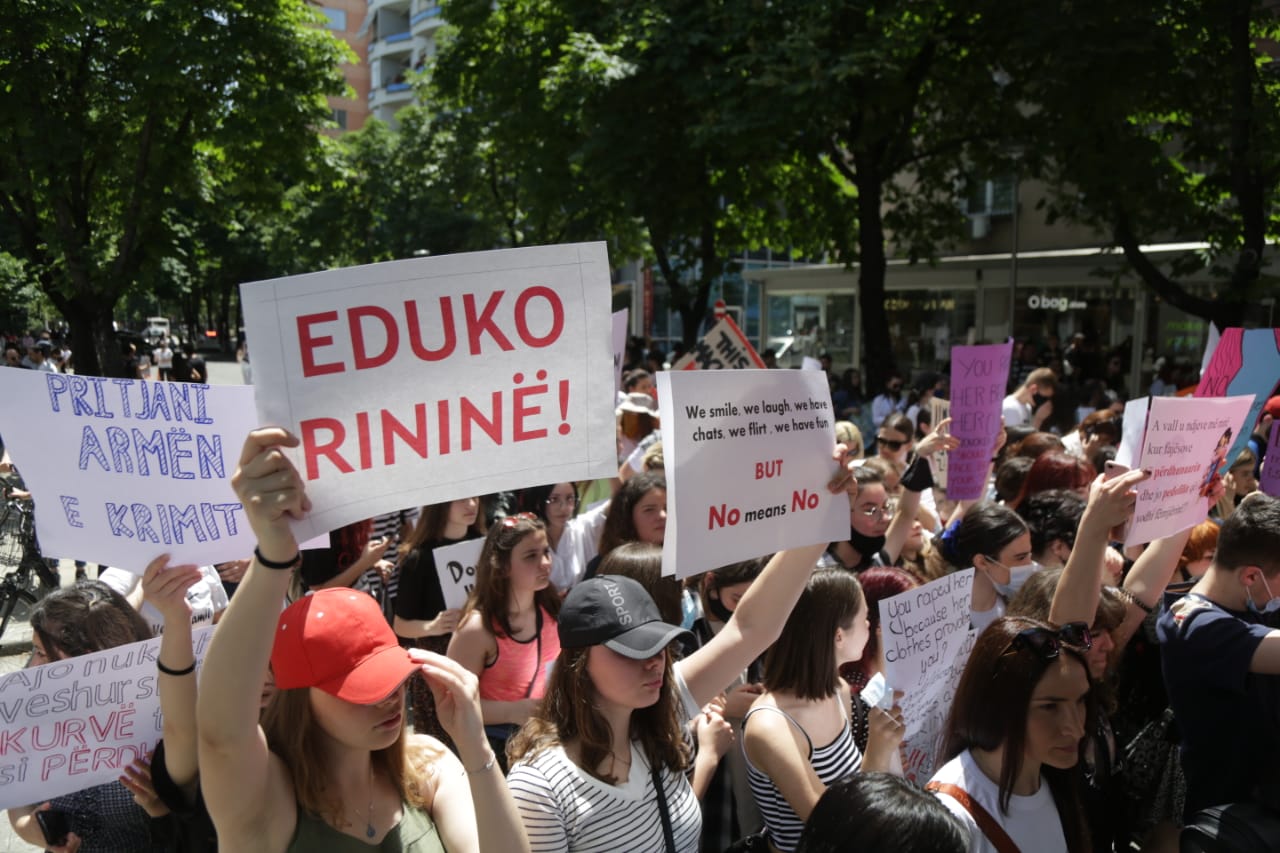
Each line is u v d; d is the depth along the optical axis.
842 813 1.97
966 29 14.48
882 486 4.47
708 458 2.48
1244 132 12.48
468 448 2.13
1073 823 2.58
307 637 2.01
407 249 35.69
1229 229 13.42
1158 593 3.76
